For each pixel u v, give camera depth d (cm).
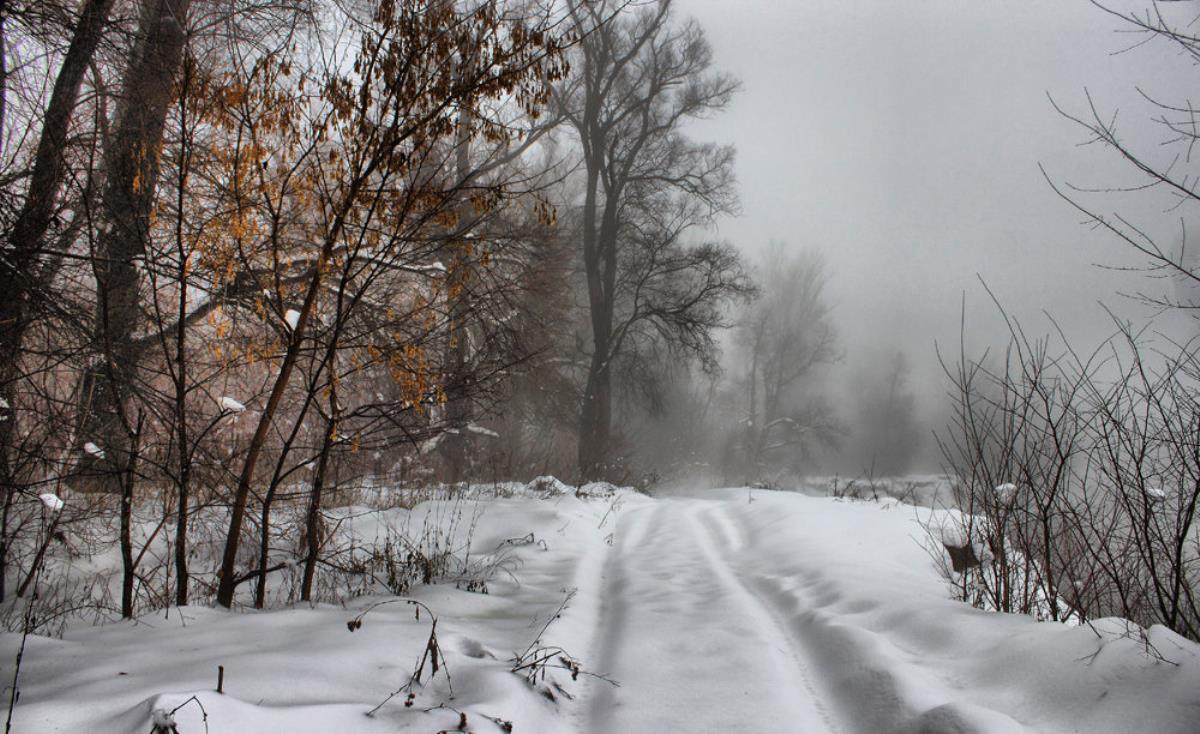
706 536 944
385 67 520
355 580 657
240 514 529
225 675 345
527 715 353
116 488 729
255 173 511
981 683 362
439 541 863
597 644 496
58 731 268
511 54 536
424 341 579
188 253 512
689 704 376
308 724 291
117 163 550
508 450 2094
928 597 518
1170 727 279
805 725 349
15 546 623
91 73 677
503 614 548
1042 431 495
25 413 595
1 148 610
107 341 524
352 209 529
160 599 557
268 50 563
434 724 313
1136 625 384
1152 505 441
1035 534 519
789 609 545
